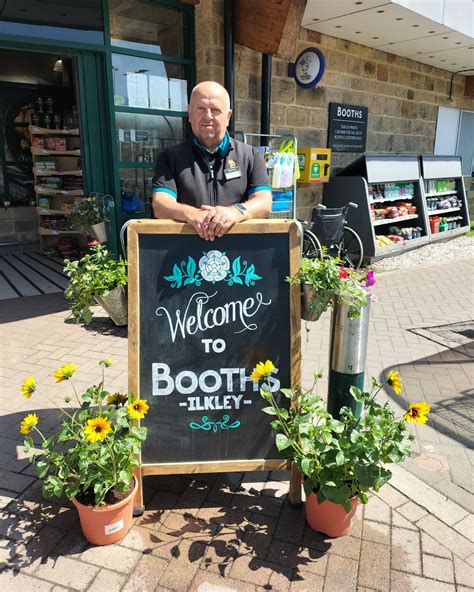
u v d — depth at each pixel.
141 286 2.28
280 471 2.79
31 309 5.70
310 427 2.20
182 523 2.37
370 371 4.16
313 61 7.11
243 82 6.68
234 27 6.14
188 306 2.31
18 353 4.39
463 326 5.30
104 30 5.60
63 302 5.98
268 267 2.33
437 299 6.30
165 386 2.33
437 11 7.07
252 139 7.01
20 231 9.91
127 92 5.98
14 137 9.88
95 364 4.15
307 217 8.30
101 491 2.12
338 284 2.25
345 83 8.39
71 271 2.39
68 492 2.15
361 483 2.05
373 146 9.40
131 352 2.28
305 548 2.22
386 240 8.45
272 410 2.21
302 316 2.44
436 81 10.63
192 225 2.24
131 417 2.15
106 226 6.06
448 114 11.36
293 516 2.43
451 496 2.60
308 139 8.00
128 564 2.13
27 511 2.44
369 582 2.05
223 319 2.33
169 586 2.03
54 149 8.70
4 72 9.59
